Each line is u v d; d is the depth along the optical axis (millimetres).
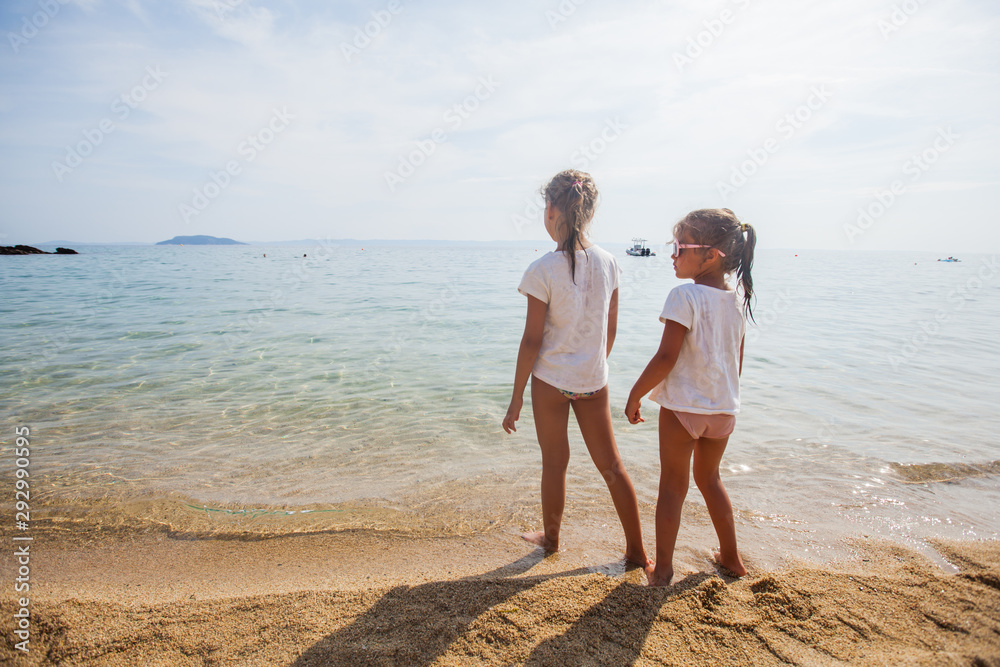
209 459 3510
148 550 2410
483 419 4312
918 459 3457
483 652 1585
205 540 2510
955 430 4000
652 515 2764
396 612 1796
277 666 1544
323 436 3932
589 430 2324
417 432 4020
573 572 2195
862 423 4160
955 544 2385
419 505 2889
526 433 4016
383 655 1577
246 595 1941
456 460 3508
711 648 1616
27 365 5953
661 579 2092
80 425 4129
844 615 1770
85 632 1704
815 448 3660
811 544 2432
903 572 2104
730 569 2193
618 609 1802
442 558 2350
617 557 2354
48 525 2625
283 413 4438
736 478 3203
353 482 3176
